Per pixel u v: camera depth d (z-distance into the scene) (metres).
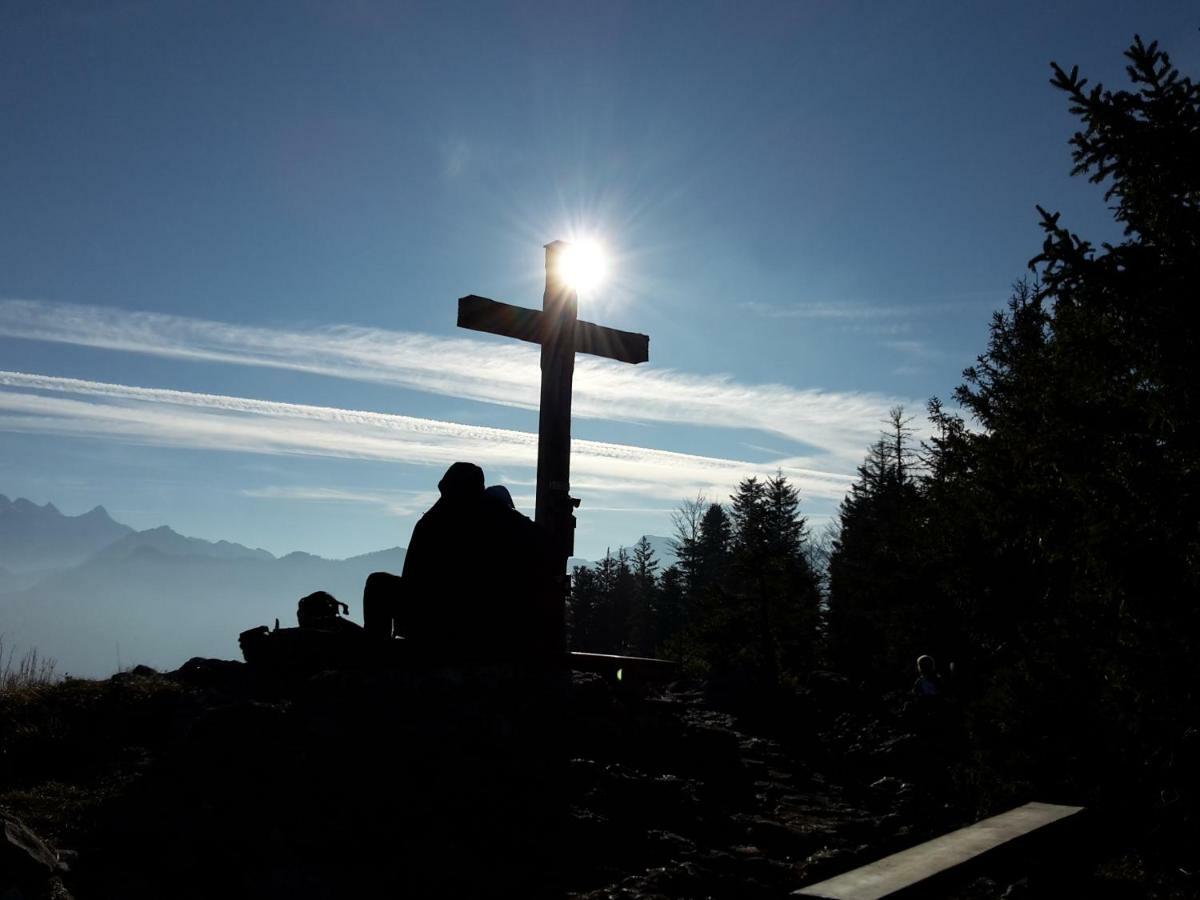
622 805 6.96
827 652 28.31
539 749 7.52
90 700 7.66
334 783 6.38
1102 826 4.47
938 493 17.56
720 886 5.91
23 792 6.25
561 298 10.28
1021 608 11.23
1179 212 6.75
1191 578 6.38
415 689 7.62
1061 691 7.09
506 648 8.41
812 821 8.06
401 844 5.98
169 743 7.37
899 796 9.84
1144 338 6.68
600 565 79.06
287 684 8.39
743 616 27.80
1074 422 6.93
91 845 5.62
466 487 8.55
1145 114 6.76
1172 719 6.46
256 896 5.32
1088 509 6.98
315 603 9.70
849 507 46.72
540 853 6.14
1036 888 4.18
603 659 10.00
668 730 8.95
